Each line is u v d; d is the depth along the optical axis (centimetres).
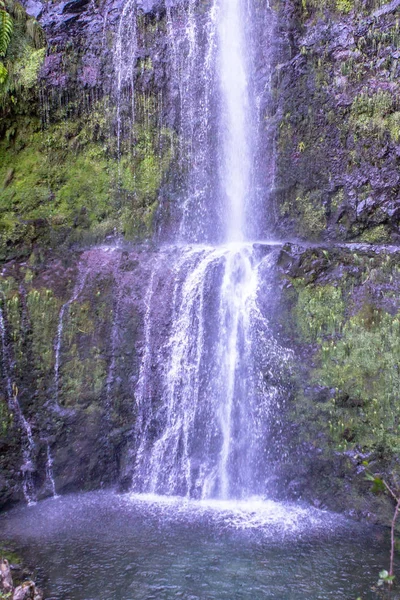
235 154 846
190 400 647
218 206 846
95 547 484
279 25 832
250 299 666
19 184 805
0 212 781
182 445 636
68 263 718
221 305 670
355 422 584
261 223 822
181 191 842
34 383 629
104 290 692
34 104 815
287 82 819
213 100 858
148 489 623
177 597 408
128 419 645
